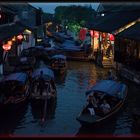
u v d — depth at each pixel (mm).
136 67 34344
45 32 77812
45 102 26750
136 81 33781
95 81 36562
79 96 30625
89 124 22094
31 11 61719
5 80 27453
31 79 31828
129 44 36531
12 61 39062
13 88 26891
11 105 24562
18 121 24344
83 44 58156
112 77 34594
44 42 63156
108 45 47375
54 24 92375
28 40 53688
